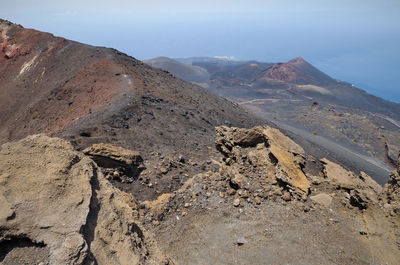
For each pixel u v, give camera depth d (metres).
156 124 36.62
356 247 11.52
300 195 15.09
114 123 33.22
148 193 18.48
